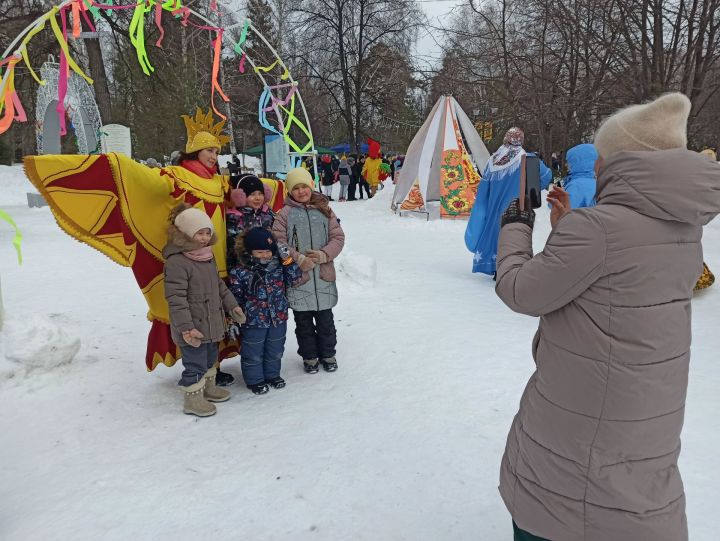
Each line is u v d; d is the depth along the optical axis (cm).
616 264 139
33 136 3122
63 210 308
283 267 362
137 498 249
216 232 362
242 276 350
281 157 691
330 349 395
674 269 140
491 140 1777
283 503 246
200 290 320
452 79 1476
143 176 321
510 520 236
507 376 382
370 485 259
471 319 515
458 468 273
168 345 354
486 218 676
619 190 143
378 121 3003
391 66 2619
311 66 2622
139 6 330
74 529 229
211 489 256
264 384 366
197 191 348
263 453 288
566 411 149
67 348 381
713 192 135
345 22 2627
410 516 238
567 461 150
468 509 242
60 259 798
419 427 313
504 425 315
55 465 277
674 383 145
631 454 145
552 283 145
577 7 1238
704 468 269
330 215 385
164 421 323
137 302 568
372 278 633
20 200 1919
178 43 2167
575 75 1355
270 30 2600
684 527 152
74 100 1424
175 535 226
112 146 1478
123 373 387
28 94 2002
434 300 582
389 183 2516
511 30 1479
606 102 1284
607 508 147
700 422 315
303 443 297
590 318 143
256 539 224
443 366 401
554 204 178
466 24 1762
